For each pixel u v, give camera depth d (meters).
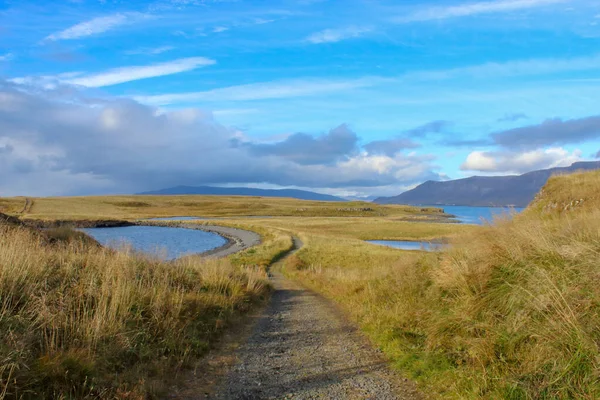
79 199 169.38
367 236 68.44
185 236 70.19
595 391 3.59
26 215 99.94
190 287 10.89
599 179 16.77
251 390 5.25
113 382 4.61
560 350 4.14
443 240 11.03
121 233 73.88
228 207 178.12
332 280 19.64
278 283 22.78
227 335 8.17
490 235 8.32
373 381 5.54
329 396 5.04
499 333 4.97
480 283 6.35
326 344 7.77
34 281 6.50
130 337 5.83
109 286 7.12
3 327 4.79
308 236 61.06
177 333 6.78
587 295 4.48
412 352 6.25
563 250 5.53
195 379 5.52
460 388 4.61
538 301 4.72
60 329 5.35
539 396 3.87
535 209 18.36
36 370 4.16
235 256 38.50
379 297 10.42
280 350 7.36
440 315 6.76
